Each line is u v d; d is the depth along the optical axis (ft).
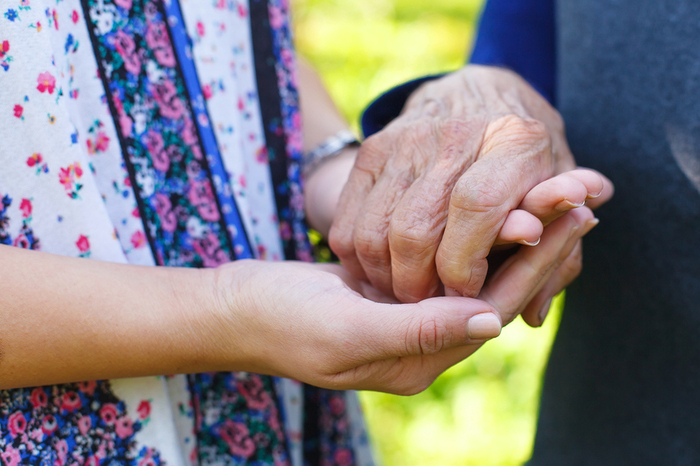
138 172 1.62
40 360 1.42
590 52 1.78
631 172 1.73
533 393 3.73
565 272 1.65
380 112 1.86
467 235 1.42
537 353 3.90
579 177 1.43
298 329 1.47
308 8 7.43
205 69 1.72
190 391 1.68
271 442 1.78
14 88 1.46
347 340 1.45
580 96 1.83
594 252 1.84
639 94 1.69
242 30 1.81
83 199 1.54
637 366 1.77
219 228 1.73
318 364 1.48
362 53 6.70
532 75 2.03
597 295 1.85
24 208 1.49
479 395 3.77
